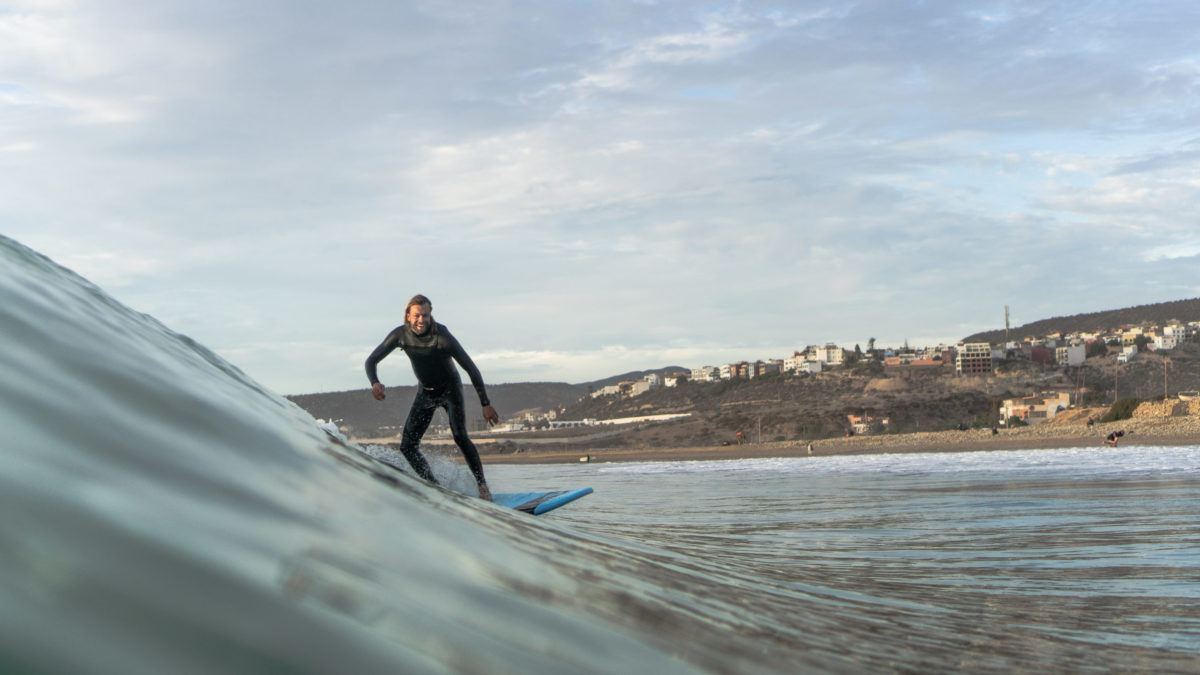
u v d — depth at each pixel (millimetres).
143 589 695
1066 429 59750
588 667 945
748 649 1261
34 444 899
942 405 134750
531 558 1493
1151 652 1923
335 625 787
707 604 1583
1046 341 194375
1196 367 160875
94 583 669
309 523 1068
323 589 861
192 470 1055
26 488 783
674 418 148250
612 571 1687
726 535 5344
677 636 1221
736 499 10172
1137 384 155625
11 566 641
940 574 3480
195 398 1409
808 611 1876
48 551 687
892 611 2193
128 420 1133
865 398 142875
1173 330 195375
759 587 2191
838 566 3668
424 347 6645
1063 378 160625
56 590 635
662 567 2061
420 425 6840
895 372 172750
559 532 2240
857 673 1290
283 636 723
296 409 2213
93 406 1115
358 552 1037
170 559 773
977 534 5371
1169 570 3670
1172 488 9383
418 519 1402
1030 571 3645
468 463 6934
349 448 1902
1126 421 60625
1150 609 2662
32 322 1379
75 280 2096
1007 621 2271
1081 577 3475
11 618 571
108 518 799
